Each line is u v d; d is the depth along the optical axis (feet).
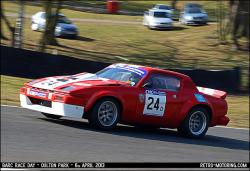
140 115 88.84
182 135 95.61
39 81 89.30
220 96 99.30
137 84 88.99
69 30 321.11
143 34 366.02
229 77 187.11
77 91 82.74
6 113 95.66
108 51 296.71
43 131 78.69
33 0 480.23
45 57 164.96
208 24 398.62
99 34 356.79
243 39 346.54
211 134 104.88
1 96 126.41
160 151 73.10
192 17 394.93
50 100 84.28
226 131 112.88
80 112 82.84
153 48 320.50
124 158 64.44
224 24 348.59
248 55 320.70
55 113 83.61
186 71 178.70
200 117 96.32
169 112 91.91
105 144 73.20
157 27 379.96
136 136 84.79
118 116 86.84
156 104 90.12
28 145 67.36
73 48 288.10
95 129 85.87
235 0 347.15
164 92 91.45
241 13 346.33
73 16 437.99
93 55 272.92
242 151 85.40
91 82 86.79
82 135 78.54
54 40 285.02
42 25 330.13
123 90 86.63
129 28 389.80
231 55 317.01
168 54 303.89
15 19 375.66
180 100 93.15
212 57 305.73
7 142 68.08
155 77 91.56
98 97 83.76
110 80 89.71
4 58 160.97
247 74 246.68
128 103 86.89
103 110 85.25
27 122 86.22
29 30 336.70
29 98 88.33
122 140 78.54
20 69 162.40
